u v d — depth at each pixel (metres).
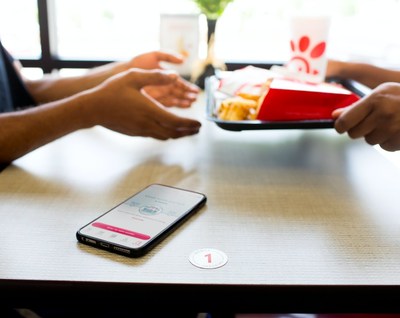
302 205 0.54
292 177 0.63
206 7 1.15
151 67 1.03
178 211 0.50
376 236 0.47
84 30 1.72
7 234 0.46
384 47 1.57
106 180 0.60
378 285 0.39
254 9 1.62
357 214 0.52
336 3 1.62
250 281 0.38
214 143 0.78
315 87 0.70
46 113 0.65
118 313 0.63
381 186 0.60
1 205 0.52
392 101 0.60
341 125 0.61
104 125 0.69
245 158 0.70
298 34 0.78
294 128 0.67
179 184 0.59
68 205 0.52
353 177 0.63
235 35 1.63
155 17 1.62
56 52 1.70
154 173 0.63
